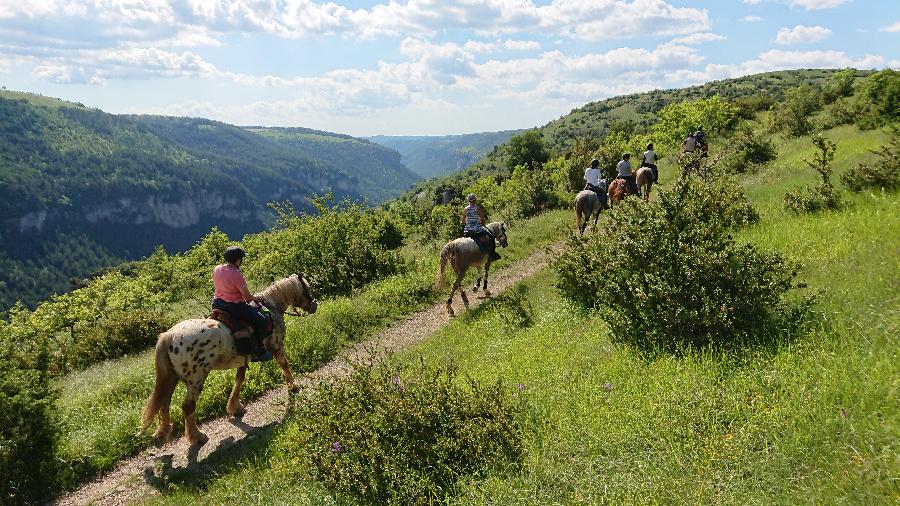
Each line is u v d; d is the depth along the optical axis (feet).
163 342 26.86
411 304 51.42
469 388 24.77
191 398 27.96
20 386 26.43
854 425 15.06
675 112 131.95
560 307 35.81
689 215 26.18
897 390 15.69
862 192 40.91
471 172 512.22
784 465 14.82
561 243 63.21
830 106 118.52
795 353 20.20
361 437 20.16
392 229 92.58
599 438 18.34
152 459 28.09
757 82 516.73
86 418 32.78
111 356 55.57
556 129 606.14
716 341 23.11
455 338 38.06
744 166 75.82
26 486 25.55
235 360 29.35
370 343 43.47
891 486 12.71
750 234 37.68
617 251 27.53
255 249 87.92
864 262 26.40
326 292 60.49
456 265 44.93
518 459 18.52
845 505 12.70
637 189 61.46
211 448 28.35
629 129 274.57
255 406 33.65
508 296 43.70
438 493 18.02
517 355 29.48
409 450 19.45
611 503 14.88
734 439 16.47
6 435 25.27
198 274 101.81
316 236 65.62
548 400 22.21
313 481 20.77
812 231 34.32
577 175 96.84
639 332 25.94
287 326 45.03
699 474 15.38
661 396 19.70
